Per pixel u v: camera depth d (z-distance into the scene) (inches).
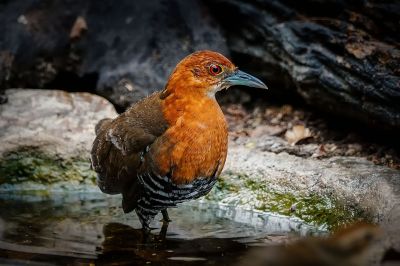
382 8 515.8
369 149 510.9
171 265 371.9
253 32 597.0
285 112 589.9
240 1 600.4
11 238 409.7
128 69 590.6
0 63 594.2
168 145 401.1
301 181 459.2
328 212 438.0
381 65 495.5
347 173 451.5
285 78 580.4
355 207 427.5
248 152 505.7
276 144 526.0
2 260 372.2
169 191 410.9
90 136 526.0
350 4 537.0
